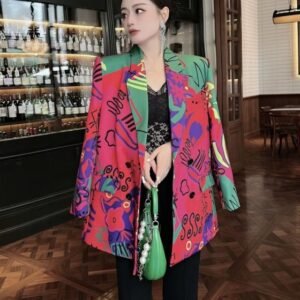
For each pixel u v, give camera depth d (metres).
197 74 1.39
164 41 1.36
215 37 5.91
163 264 1.30
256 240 3.56
